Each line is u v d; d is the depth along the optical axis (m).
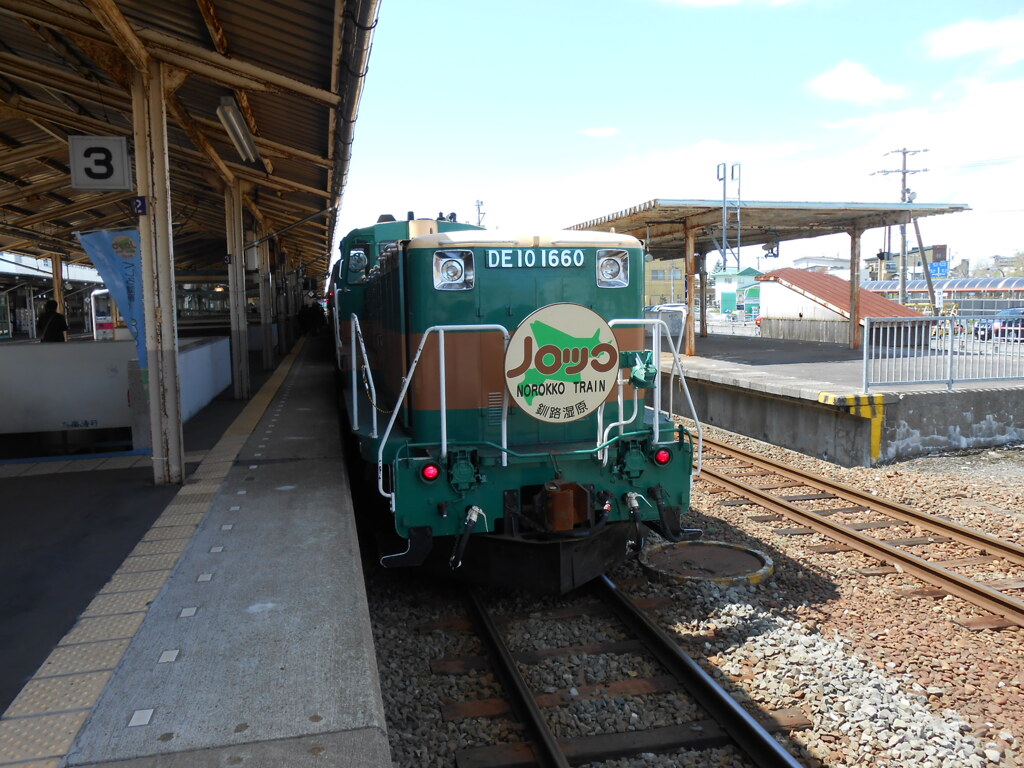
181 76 6.37
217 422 9.50
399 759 3.71
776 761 3.62
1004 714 4.11
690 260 18.14
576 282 5.69
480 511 5.16
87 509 5.69
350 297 9.74
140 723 2.82
